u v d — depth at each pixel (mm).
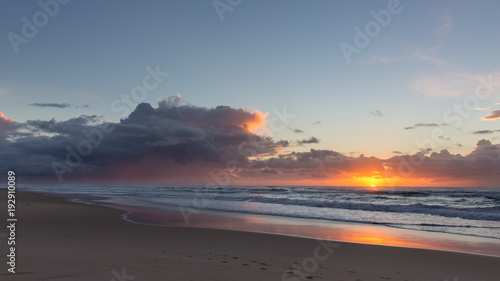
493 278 6680
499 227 15031
